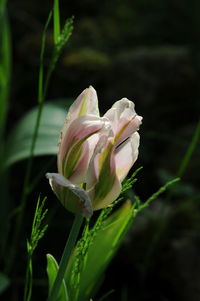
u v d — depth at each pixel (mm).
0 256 1387
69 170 688
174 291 1325
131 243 1374
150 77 1978
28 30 2289
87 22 2348
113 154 682
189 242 1342
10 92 1971
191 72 2031
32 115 1452
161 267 1344
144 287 1367
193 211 1440
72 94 1975
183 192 1511
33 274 1403
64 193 680
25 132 1398
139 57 2006
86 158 686
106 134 678
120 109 687
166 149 1832
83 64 1982
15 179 1666
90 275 878
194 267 1312
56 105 1496
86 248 779
